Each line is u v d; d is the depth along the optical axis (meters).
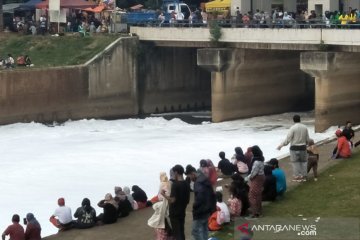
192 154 61.34
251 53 80.75
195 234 28.17
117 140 68.19
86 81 81.38
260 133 71.44
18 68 78.00
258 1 88.94
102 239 33.25
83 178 53.59
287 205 34.31
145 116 85.62
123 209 35.75
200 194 27.98
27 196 48.81
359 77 74.69
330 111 72.94
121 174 54.56
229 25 79.94
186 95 90.06
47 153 62.47
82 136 70.75
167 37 83.81
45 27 90.38
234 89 80.75
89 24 89.62
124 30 87.44
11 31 91.62
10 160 59.94
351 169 39.81
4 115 75.81
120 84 84.31
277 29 75.38
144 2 108.62
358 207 33.47
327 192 35.94
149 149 63.62
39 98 78.06
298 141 37.53
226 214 32.06
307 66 72.75
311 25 73.75
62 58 83.25
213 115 80.69
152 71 86.75
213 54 79.06
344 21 72.62
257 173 32.59
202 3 100.56
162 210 27.75
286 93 85.62
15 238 33.09
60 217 35.12
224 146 64.31
